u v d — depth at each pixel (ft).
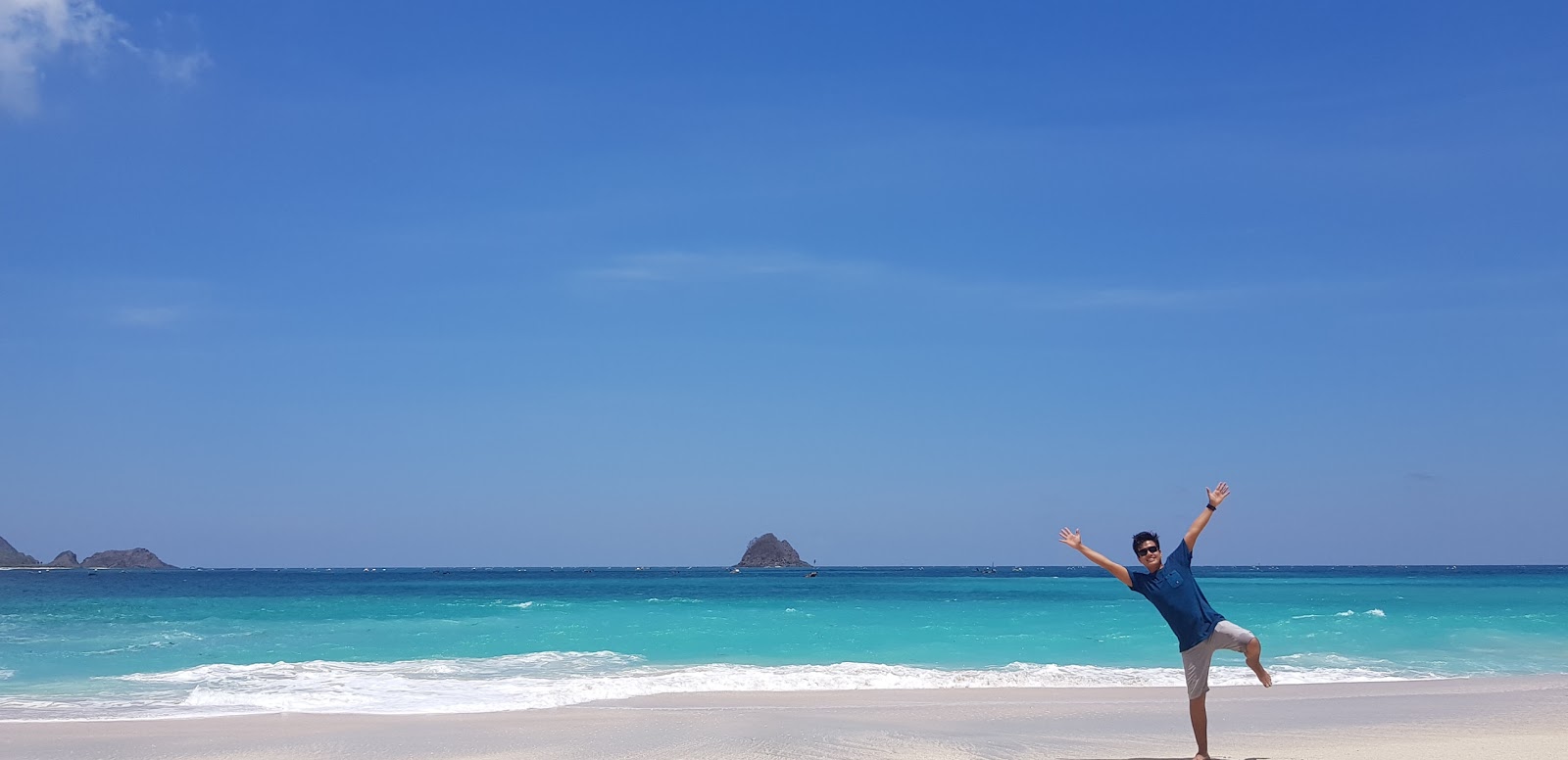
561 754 33.30
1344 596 156.04
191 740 36.37
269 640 79.36
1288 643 76.59
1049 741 35.09
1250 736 36.19
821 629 87.66
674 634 83.56
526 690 51.24
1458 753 30.27
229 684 53.88
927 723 40.22
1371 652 71.61
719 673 59.06
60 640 79.20
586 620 98.37
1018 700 48.47
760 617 102.47
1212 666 63.52
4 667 62.28
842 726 39.34
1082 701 47.85
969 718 41.78
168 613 112.16
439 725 39.86
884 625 91.86
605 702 47.96
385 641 78.79
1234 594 168.66
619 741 35.63
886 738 35.96
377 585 266.16
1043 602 137.49
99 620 101.40
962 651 72.38
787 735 36.94
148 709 45.39
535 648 74.33
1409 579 320.09
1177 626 26.40
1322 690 52.06
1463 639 79.51
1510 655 70.08
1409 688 53.42
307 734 37.70
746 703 47.44
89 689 52.13
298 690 50.98
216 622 97.19
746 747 34.19
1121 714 42.88
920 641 78.18
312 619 101.30
